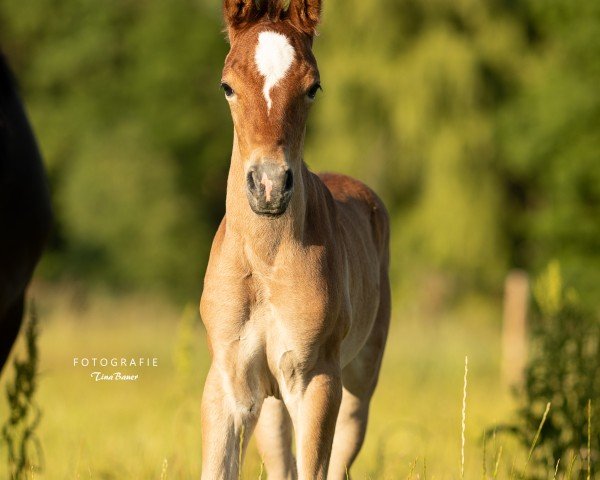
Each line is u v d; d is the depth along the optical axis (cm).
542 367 648
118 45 3247
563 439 631
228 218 488
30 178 652
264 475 598
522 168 2081
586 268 1684
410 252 2503
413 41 2456
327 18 2444
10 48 3453
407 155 2462
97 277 2875
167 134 3103
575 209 1816
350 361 566
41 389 1164
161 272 2856
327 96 2452
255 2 486
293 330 483
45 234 677
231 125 3216
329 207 525
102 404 1093
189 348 828
